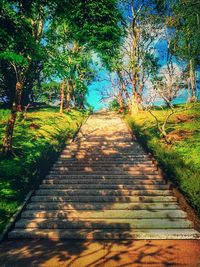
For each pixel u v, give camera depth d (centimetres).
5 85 2483
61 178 1294
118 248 763
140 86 2944
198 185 928
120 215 950
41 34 1352
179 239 822
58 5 1002
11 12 791
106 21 1102
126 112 3569
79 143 1984
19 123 2012
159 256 709
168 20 2430
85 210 997
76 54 1359
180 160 1212
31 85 2706
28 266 666
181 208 997
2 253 738
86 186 1184
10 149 1371
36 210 1003
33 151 1477
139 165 1448
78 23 1091
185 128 1891
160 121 2262
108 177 1279
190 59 2720
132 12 2844
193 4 1895
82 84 1186
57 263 680
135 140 2052
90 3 1027
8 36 749
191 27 2186
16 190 1078
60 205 1016
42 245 791
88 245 788
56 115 2700
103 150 1777
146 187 1159
